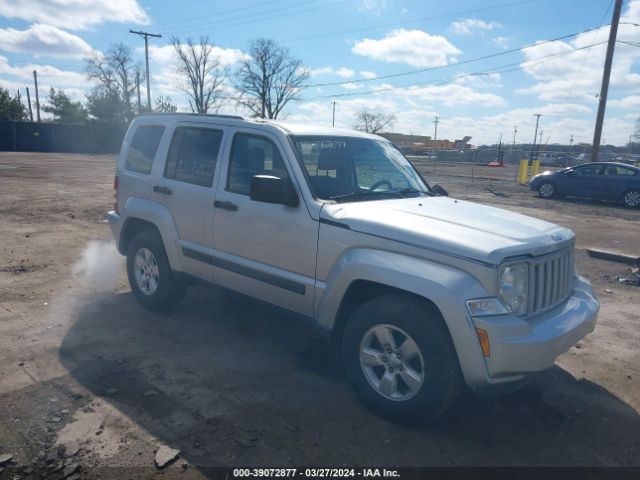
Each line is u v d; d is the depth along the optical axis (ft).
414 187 16.43
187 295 20.48
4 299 19.25
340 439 11.25
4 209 39.40
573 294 13.29
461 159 196.65
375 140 17.42
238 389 13.24
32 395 12.52
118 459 10.27
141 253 18.57
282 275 13.94
